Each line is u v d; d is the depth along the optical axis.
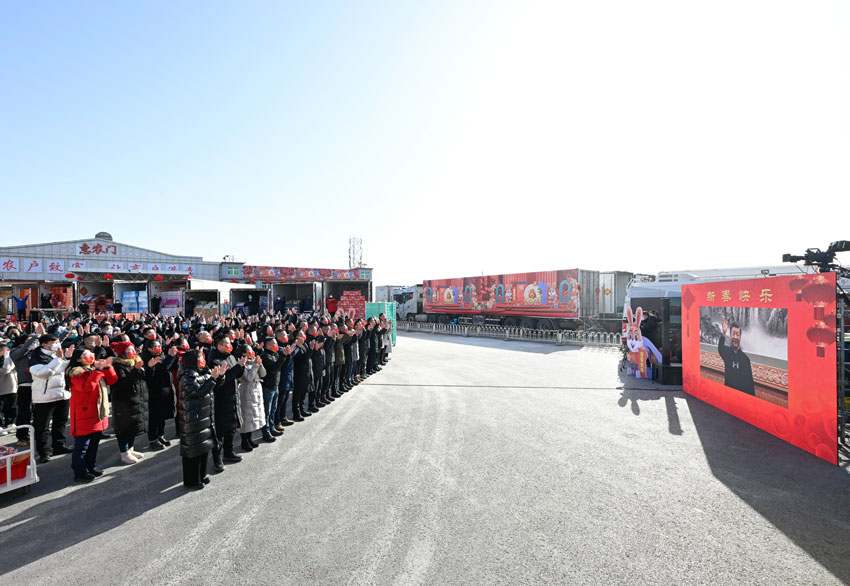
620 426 7.62
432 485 5.20
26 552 3.85
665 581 3.40
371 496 4.92
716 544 3.93
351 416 8.31
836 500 4.80
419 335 29.19
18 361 7.04
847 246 7.82
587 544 3.93
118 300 19.94
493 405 9.15
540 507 4.64
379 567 3.60
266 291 22.53
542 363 15.49
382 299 40.31
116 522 4.38
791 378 6.72
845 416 6.45
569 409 8.81
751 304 7.78
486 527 4.23
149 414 6.59
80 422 5.30
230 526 4.29
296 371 7.98
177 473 5.67
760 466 5.78
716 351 8.98
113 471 5.75
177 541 4.02
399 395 10.12
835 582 3.39
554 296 23.36
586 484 5.22
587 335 21.41
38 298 20.89
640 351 12.52
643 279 16.19
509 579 3.43
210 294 20.98
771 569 3.56
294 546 3.92
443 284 31.98
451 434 7.18
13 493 5.05
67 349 7.80
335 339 9.60
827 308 6.00
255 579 3.45
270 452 6.41
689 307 10.20
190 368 5.12
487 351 19.39
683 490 5.05
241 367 5.87
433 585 3.36
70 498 4.93
